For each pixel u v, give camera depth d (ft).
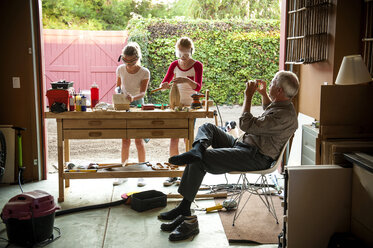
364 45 12.15
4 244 10.17
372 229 8.25
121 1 41.39
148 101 28.84
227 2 39.52
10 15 14.65
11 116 15.15
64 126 12.90
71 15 40.22
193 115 12.94
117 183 14.92
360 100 10.52
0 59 14.85
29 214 9.70
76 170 13.28
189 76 14.25
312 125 13.46
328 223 9.23
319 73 13.65
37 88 15.19
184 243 10.27
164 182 14.84
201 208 12.53
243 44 30.01
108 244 10.21
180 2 42.88
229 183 15.02
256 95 30.91
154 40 28.45
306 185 9.08
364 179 8.54
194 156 10.59
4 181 15.10
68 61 27.73
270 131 10.68
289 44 15.31
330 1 12.73
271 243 10.21
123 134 13.00
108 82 28.12
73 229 11.08
